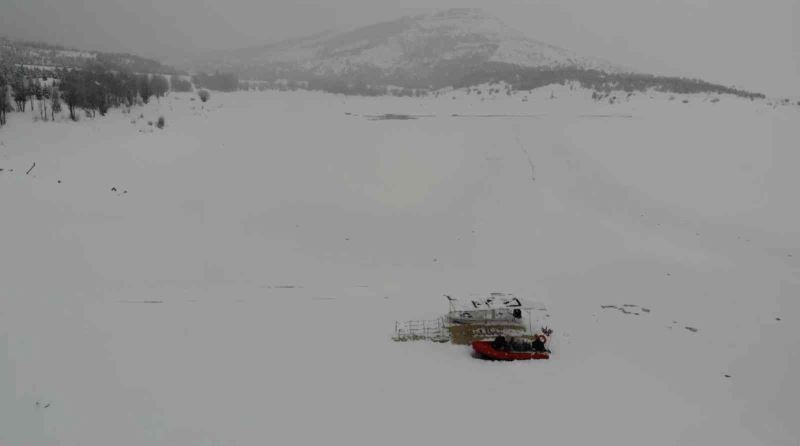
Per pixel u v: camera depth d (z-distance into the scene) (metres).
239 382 18.58
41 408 16.03
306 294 27.91
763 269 33.09
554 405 18.00
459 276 31.97
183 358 19.89
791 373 20.53
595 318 25.81
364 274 31.83
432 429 16.48
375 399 18.05
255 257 32.91
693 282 30.94
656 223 41.09
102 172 42.44
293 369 19.77
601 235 38.56
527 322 24.92
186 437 15.46
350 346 21.95
